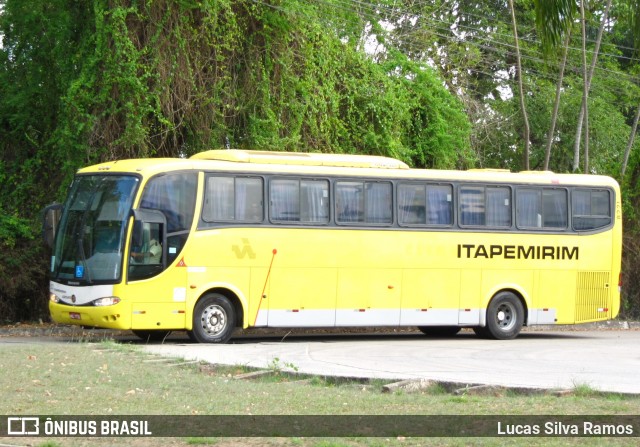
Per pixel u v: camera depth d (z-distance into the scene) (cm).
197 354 1883
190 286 2170
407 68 3331
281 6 2762
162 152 2733
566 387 1429
